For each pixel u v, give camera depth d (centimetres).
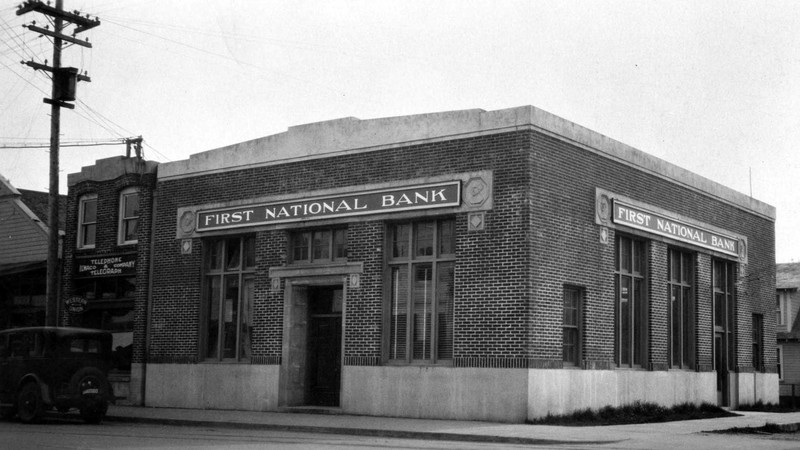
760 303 3070
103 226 2891
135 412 2298
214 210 2558
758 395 2989
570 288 2138
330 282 2295
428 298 2141
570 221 2112
